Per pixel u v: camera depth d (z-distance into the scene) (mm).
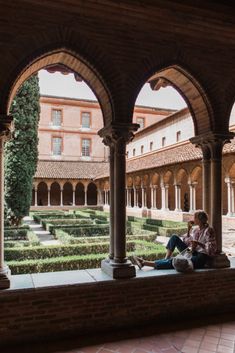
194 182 19078
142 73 5289
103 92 5344
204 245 5699
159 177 23703
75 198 36531
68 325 4648
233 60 5969
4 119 4492
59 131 40000
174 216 20234
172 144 27125
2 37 4531
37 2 4691
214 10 5473
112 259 5316
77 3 4809
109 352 4160
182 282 5324
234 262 6176
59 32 4805
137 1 5004
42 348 4297
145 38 5309
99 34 5035
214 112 5820
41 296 4527
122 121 5184
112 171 5535
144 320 5066
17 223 13938
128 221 20250
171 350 4195
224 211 20922
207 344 4371
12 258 7953
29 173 14148
